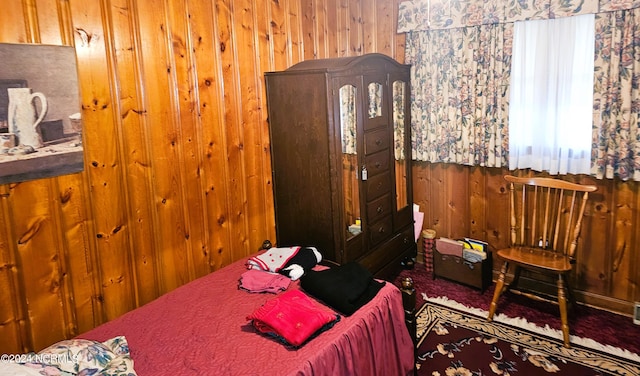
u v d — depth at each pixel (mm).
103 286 2291
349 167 2924
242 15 2820
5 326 1969
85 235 2193
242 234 2990
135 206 2379
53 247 2082
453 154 3564
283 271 2549
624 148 2791
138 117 2342
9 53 1847
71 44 2045
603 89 2785
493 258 3572
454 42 3359
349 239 2955
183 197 2604
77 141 2102
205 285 2488
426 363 2566
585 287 3170
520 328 2881
